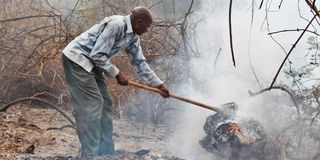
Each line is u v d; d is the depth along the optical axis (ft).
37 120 22.17
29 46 24.36
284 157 16.16
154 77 16.65
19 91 25.12
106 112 16.22
